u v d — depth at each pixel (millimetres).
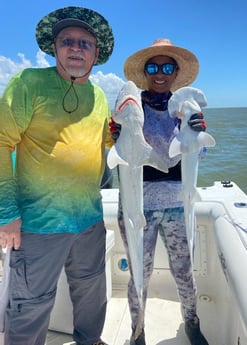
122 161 1842
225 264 2072
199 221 2887
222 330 2494
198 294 2973
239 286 1777
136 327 2135
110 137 2232
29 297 1961
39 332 2027
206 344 2287
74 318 2385
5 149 1847
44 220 1938
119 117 1865
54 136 1923
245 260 1953
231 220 2525
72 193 1987
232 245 2158
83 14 2084
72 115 1976
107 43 2230
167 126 2133
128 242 1964
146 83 2439
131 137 1839
